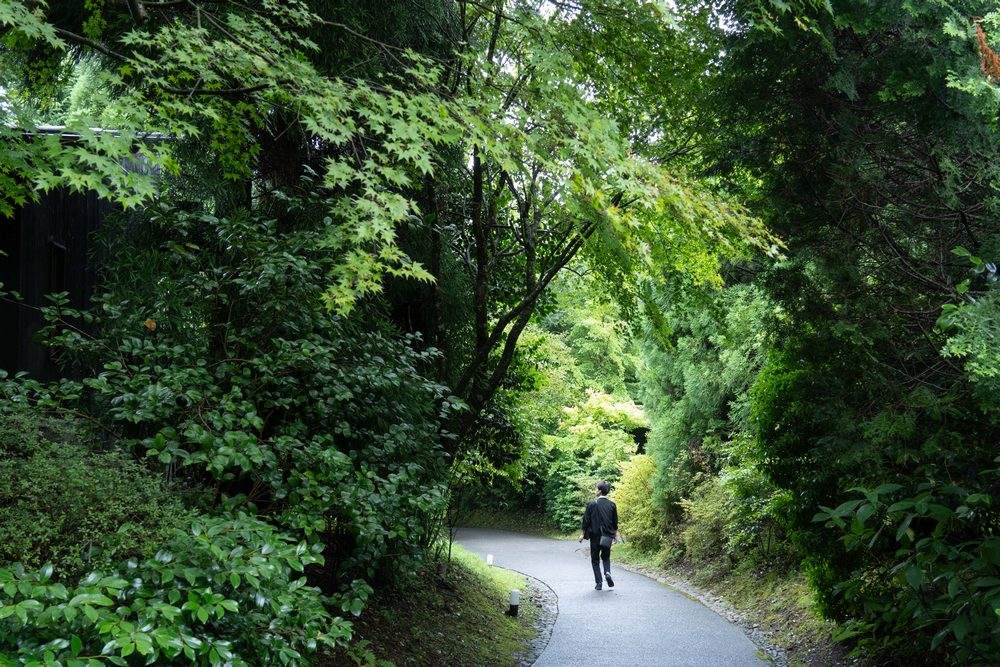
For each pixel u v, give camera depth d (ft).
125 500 11.70
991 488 18.26
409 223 23.21
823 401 22.45
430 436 21.31
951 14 17.61
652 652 26.94
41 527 10.44
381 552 18.52
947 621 17.42
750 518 37.81
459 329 30.71
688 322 47.91
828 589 24.88
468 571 37.58
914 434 20.03
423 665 21.97
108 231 21.65
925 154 20.33
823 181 22.08
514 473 36.58
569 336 70.59
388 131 16.30
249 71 13.42
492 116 14.60
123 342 16.83
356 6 22.30
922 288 20.99
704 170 23.66
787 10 17.80
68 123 10.57
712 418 47.78
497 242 31.94
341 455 16.02
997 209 18.33
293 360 17.26
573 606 36.27
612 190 14.85
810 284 22.49
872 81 20.88
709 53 21.50
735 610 35.24
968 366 15.92
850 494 22.61
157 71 14.56
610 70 20.68
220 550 10.84
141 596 10.26
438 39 25.12
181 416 16.75
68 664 8.80
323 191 23.54
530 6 18.47
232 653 10.88
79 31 20.92
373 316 22.95
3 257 26.68
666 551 51.06
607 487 42.01
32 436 12.66
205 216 18.66
